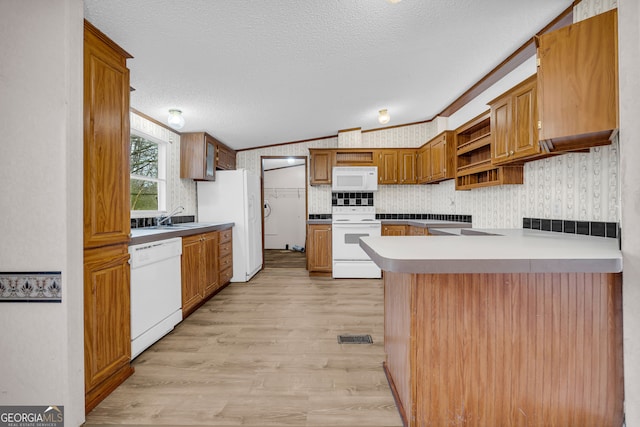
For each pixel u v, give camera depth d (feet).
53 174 4.49
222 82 8.86
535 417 4.32
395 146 16.14
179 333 8.28
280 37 6.85
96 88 5.30
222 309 10.19
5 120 4.50
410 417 4.31
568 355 4.28
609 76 4.62
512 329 4.28
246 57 7.59
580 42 4.87
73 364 4.65
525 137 7.12
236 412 5.08
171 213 12.03
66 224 4.50
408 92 11.08
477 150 11.21
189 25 6.18
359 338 7.91
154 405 5.28
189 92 9.38
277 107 11.32
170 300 8.33
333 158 15.51
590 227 6.29
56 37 4.45
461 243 4.98
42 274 4.52
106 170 5.54
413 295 4.23
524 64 8.66
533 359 4.30
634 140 3.92
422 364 4.27
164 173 12.27
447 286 4.24
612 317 4.21
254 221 15.12
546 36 5.23
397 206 16.19
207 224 12.50
